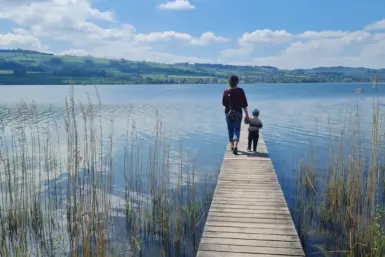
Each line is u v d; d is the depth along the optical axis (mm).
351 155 8359
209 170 12531
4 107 36094
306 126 23594
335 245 6598
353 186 6961
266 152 11195
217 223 5914
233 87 10391
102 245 5129
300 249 5031
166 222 7051
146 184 10578
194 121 27641
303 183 10391
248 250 5016
